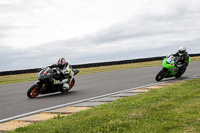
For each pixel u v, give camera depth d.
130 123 3.63
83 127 3.68
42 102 7.12
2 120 5.23
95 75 15.66
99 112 4.55
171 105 4.48
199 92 5.56
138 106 4.67
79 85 10.83
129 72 16.06
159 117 3.83
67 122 4.05
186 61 9.79
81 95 7.96
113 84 10.23
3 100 8.03
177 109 4.17
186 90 6.04
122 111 4.41
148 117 3.89
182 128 3.33
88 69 22.88
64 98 7.59
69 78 8.83
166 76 9.92
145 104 4.77
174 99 4.99
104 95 7.56
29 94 7.93
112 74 15.55
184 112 3.95
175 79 9.99
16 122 4.84
